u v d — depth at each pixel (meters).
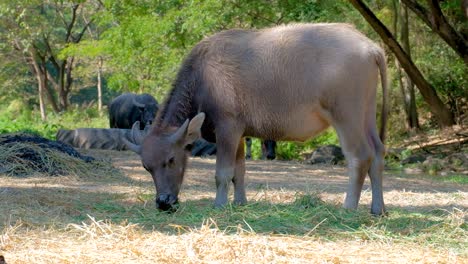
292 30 10.11
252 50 10.09
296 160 24.02
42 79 55.16
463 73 31.12
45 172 13.85
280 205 10.33
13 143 14.52
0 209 9.62
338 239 8.27
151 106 28.00
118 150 22.70
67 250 7.48
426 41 32.19
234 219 9.30
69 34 53.00
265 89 9.98
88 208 10.20
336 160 22.23
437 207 11.27
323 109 9.82
